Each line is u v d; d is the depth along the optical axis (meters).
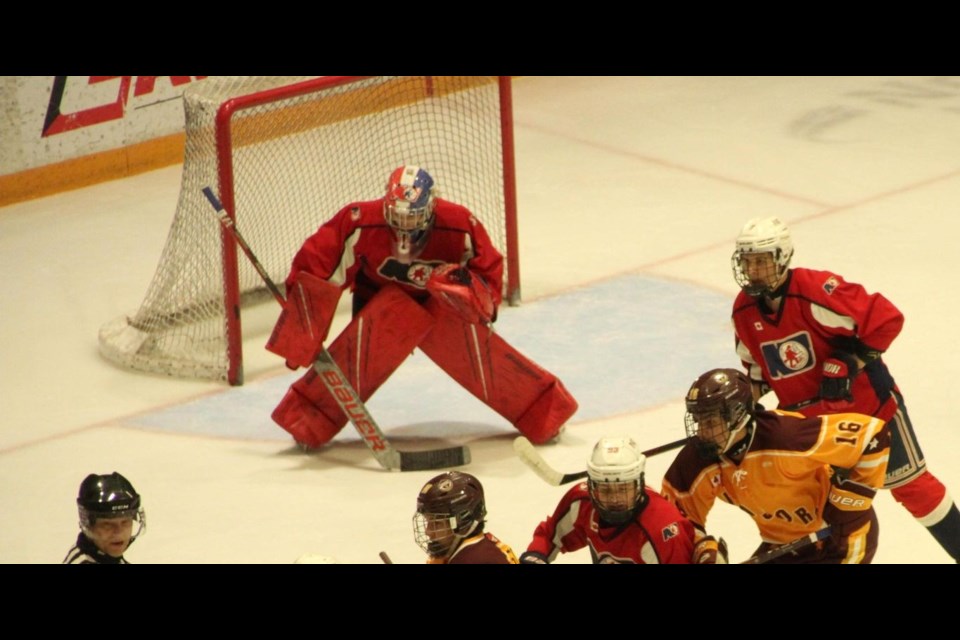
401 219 21.98
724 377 15.49
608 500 15.02
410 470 22.95
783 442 15.69
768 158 38.25
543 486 22.06
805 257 31.34
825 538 16.22
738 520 20.44
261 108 30.78
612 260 31.92
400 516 21.42
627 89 44.88
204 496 22.30
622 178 37.50
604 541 15.52
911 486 18.34
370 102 33.09
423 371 27.11
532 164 39.00
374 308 23.12
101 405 26.06
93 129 37.75
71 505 22.31
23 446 24.48
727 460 15.98
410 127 37.16
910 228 32.72
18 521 21.81
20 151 36.59
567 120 42.50
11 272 32.81
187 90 27.80
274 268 30.66
